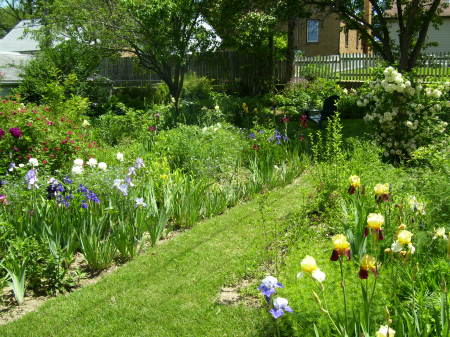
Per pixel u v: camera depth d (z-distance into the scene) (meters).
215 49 18.50
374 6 16.06
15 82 21.39
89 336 3.86
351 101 16.23
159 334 3.83
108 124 12.55
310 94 17.30
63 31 17.42
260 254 4.96
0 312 4.36
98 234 5.30
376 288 3.60
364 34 16.89
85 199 5.54
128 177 6.30
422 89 8.98
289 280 4.03
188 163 8.41
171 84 17.50
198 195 6.54
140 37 16.69
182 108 14.77
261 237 5.59
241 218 6.41
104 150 9.98
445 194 4.78
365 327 2.92
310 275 2.56
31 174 5.72
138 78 24.95
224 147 9.16
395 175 6.20
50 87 12.49
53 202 5.47
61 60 17.94
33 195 5.69
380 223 2.81
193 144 8.84
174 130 10.46
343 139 11.57
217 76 24.25
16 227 5.12
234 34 18.56
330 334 3.07
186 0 15.69
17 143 8.26
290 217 5.91
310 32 29.19
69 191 5.87
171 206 6.33
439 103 9.06
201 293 4.43
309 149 9.69
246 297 4.29
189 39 16.97
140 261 5.25
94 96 18.86
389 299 3.49
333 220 5.28
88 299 4.43
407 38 15.73
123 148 10.54
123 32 16.48
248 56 22.98
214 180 8.11
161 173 7.38
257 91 22.78
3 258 4.83
